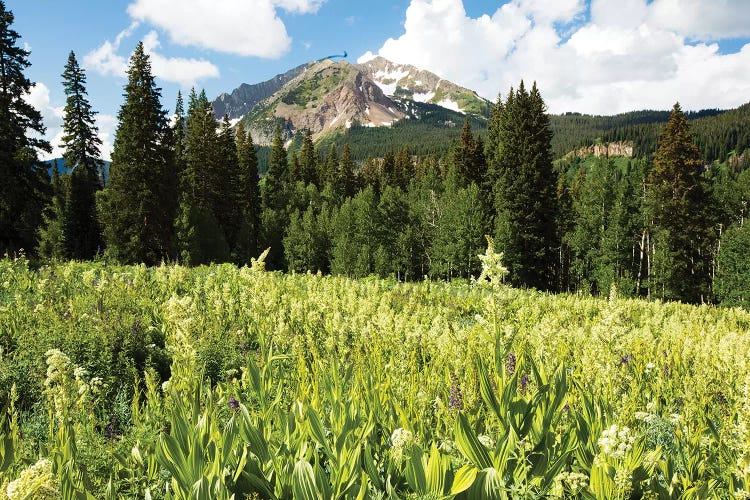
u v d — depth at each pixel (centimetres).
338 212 6944
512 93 5266
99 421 395
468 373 404
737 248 4197
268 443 279
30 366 570
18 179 2956
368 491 247
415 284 1798
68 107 4731
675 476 256
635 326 1170
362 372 457
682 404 492
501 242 4078
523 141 4544
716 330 1026
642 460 265
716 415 433
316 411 311
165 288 1165
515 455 247
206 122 5147
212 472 233
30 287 1102
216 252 4331
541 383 273
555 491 232
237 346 677
